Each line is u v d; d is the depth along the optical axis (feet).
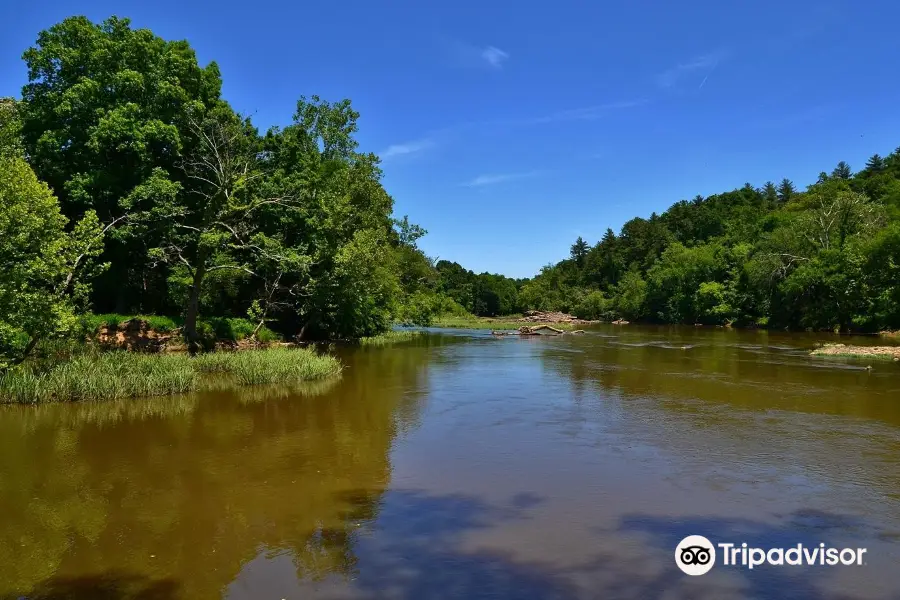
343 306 125.29
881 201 212.43
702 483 30.66
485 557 21.88
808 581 20.08
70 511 26.73
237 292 114.21
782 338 145.07
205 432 42.14
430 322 225.15
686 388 62.44
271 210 105.81
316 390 61.00
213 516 26.16
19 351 58.54
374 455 36.29
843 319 161.89
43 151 86.89
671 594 19.10
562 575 20.40
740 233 259.19
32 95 92.02
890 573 20.71
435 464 34.27
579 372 76.54
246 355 74.59
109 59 90.84
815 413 48.93
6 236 50.96
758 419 46.57
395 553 22.27
